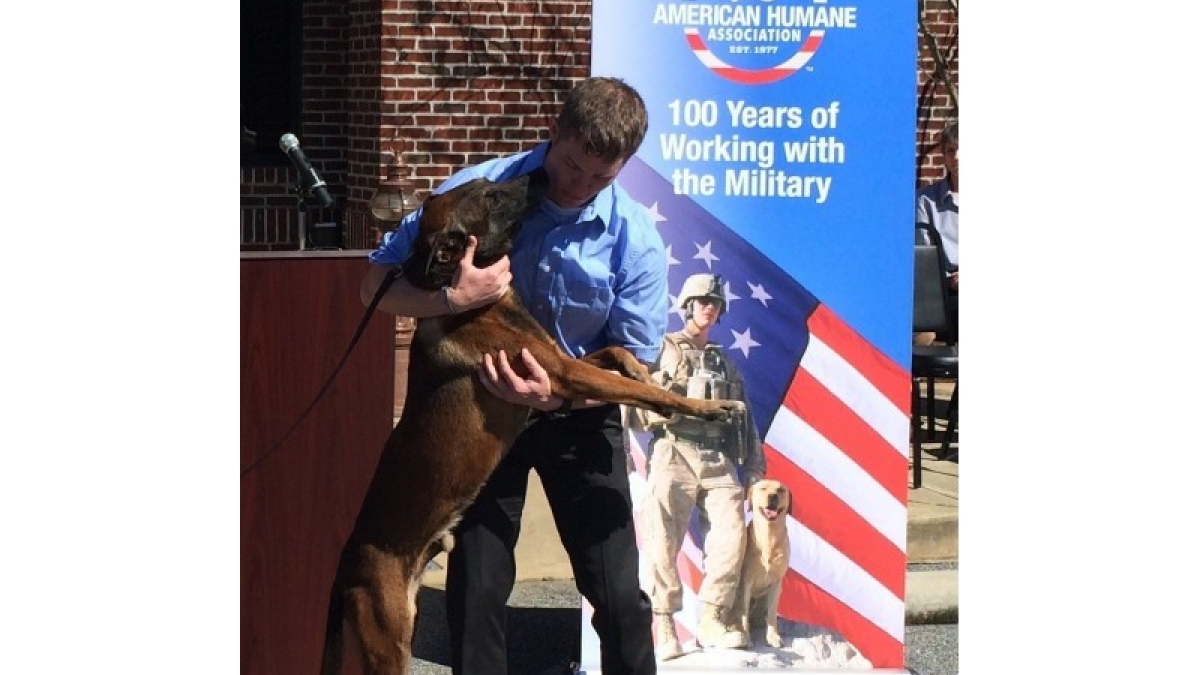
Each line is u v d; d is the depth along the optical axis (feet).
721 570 18.25
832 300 18.08
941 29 32.99
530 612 22.12
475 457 14.78
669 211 17.88
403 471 14.83
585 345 15.39
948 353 27.53
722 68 17.75
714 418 14.82
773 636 18.34
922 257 27.53
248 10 34.30
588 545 14.85
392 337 16.19
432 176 31.73
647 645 15.06
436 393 14.84
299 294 15.99
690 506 18.22
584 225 14.83
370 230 31.86
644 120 14.25
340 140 34.78
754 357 18.13
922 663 20.68
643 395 14.48
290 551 16.21
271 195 34.37
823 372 18.19
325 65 34.42
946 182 29.25
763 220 17.97
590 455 14.94
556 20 31.83
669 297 18.02
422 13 31.35
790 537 18.29
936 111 33.14
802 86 17.80
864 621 18.39
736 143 17.84
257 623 16.19
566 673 19.62
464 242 14.48
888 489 18.33
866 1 17.72
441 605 22.36
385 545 14.82
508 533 15.05
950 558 24.71
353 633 14.82
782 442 18.24
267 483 16.10
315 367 16.08
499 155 31.91
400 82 31.42
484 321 14.83
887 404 18.25
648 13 17.61
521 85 31.86
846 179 17.95
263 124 34.68
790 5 17.70
